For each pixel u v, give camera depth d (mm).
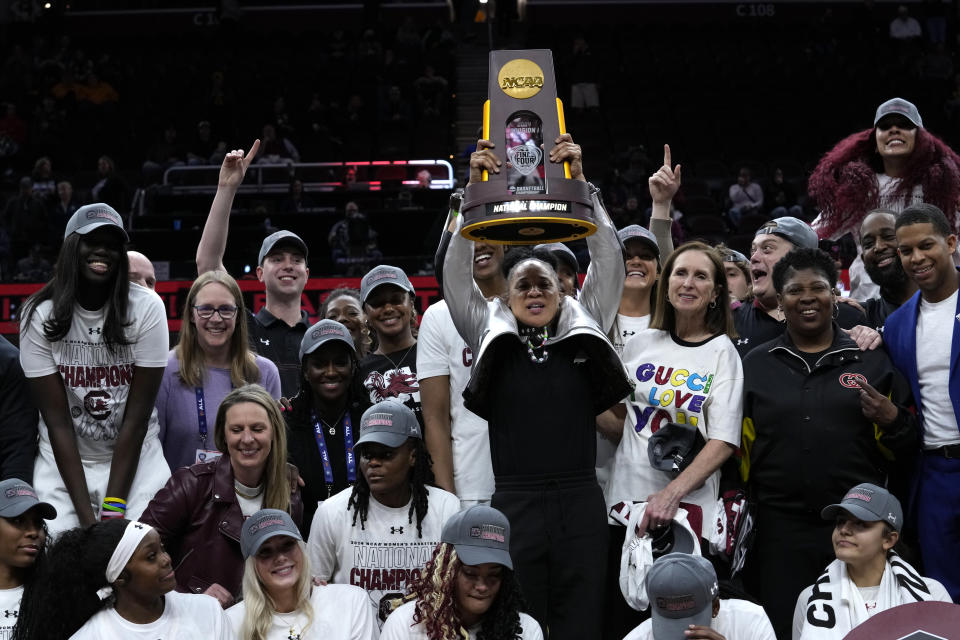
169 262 9242
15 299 8445
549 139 3129
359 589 3627
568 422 3504
